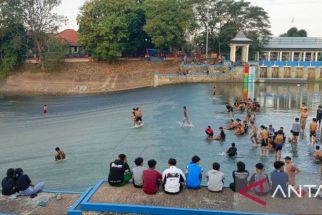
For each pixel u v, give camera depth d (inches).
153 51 2979.8
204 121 1318.9
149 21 2527.1
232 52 2733.8
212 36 2972.4
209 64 2637.8
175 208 449.7
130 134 1168.8
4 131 1320.1
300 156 887.7
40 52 2603.3
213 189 502.6
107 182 545.6
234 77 2532.0
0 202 526.6
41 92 2498.8
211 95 1943.9
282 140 864.9
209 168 807.7
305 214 438.6
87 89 2518.5
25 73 2623.0
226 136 1101.1
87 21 2583.7
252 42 2802.7
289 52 3134.8
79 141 1120.2
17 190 548.7
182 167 823.1
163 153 940.0
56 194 556.4
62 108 1812.3
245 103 1542.8
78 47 3225.9
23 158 959.0
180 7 2591.0
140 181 516.4
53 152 1008.2
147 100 1879.9
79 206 478.6
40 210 503.5
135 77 2593.5
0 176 817.5
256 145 989.2
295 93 2025.1
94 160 909.8
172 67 2674.7
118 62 2711.6
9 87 2566.4
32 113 1689.2
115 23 2514.8
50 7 2551.7
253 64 2608.3
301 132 1135.6
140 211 455.8
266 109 1542.8
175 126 1256.2
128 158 909.2
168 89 2236.7
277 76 2741.1
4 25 2493.8
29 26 2549.2
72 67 2647.6
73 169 845.2
